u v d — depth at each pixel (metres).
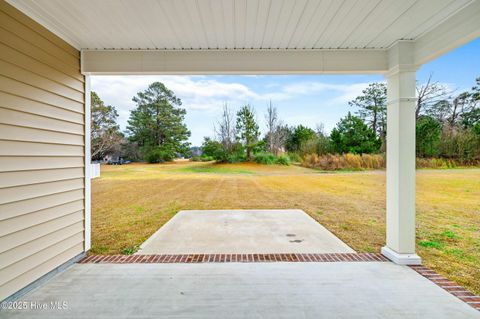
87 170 3.49
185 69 3.34
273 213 6.16
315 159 13.91
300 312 2.14
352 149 13.86
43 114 2.71
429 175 8.11
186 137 22.05
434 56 2.77
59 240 2.94
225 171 14.20
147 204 7.26
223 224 5.15
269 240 4.13
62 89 3.02
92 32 2.85
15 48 2.35
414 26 2.68
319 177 11.00
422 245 3.91
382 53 3.33
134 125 21.03
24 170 2.46
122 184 10.46
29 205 2.51
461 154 8.62
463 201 6.31
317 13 2.43
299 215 5.93
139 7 2.32
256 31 2.83
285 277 2.81
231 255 3.48
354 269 3.01
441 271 2.99
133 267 3.09
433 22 2.59
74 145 3.25
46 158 2.76
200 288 2.57
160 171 14.48
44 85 2.73
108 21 2.60
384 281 2.70
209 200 7.73
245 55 3.34
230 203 7.35
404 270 2.97
